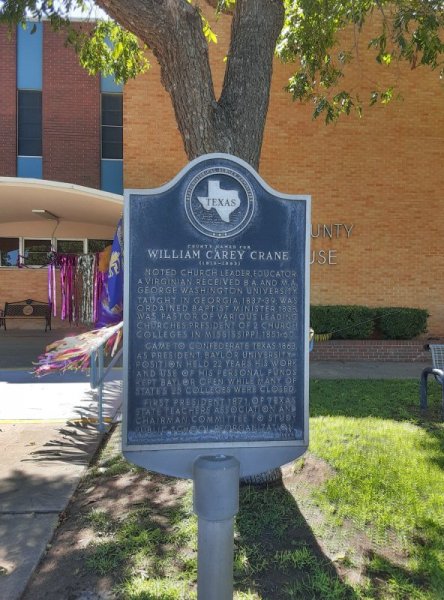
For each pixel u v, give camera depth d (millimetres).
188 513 3727
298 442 2945
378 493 3945
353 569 3072
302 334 2998
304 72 8031
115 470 4617
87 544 3381
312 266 11539
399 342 10695
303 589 2887
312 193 11484
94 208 11641
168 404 2879
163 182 11250
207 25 6969
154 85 11188
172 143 11242
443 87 11562
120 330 6363
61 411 6633
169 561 3158
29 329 15516
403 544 3318
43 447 5289
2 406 6883
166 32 4031
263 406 2945
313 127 11438
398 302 11695
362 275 11617
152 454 2830
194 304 2932
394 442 5062
